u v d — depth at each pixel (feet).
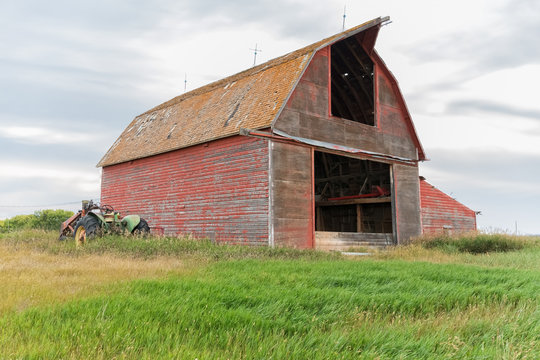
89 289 21.94
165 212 69.10
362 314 18.03
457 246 61.57
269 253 45.65
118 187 81.51
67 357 12.03
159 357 12.13
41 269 29.50
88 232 52.08
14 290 21.22
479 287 24.68
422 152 75.10
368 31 65.77
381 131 69.51
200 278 25.53
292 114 56.85
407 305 20.15
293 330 16.22
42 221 142.10
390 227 77.56
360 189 82.79
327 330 16.79
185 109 78.02
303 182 56.65
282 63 64.18
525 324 17.60
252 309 18.45
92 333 14.05
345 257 47.11
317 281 25.76
